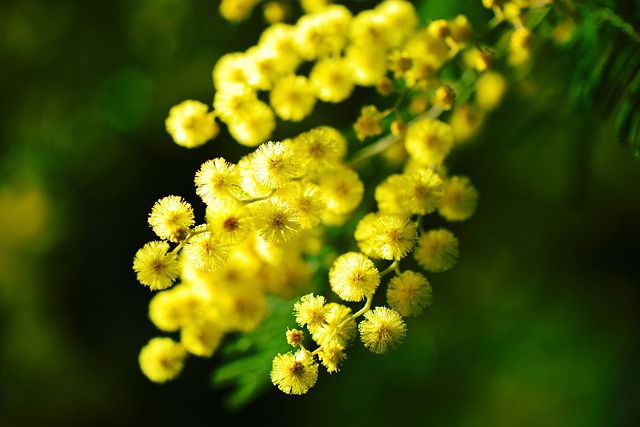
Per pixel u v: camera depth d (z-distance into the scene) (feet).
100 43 1.41
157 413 2.00
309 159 0.94
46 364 2.10
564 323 1.39
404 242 0.92
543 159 1.25
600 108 0.96
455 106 1.02
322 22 1.00
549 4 0.98
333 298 1.01
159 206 0.91
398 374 1.30
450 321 1.22
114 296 1.94
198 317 1.00
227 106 0.98
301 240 1.00
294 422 1.70
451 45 1.01
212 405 1.92
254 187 0.92
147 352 1.01
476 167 1.20
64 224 1.88
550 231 1.31
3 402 2.12
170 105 1.45
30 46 1.45
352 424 1.39
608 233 1.37
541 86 1.07
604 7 0.97
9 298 2.08
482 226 1.23
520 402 1.38
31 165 1.73
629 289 1.42
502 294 1.30
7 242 1.98
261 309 1.00
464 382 1.32
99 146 1.61
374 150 1.01
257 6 1.18
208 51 1.25
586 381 1.42
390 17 1.01
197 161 1.50
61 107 1.52
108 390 2.03
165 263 0.91
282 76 1.00
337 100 1.01
